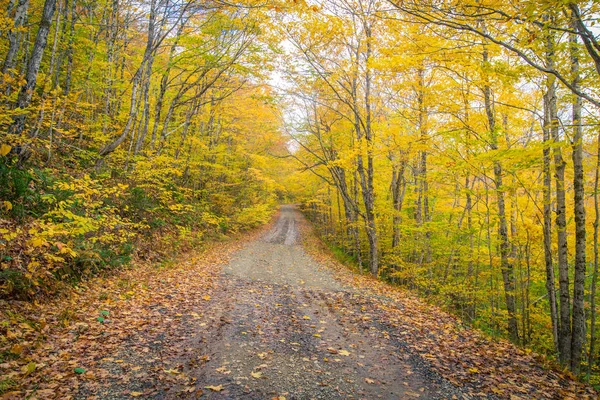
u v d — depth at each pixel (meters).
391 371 4.52
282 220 42.16
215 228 20.05
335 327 6.27
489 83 7.56
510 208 11.30
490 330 11.08
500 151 7.52
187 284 8.60
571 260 12.48
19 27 7.19
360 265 15.88
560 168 7.77
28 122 9.92
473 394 4.00
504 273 10.33
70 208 7.77
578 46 5.81
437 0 4.39
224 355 4.62
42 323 4.68
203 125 21.02
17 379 3.39
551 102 7.84
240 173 23.31
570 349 7.68
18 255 5.77
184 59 14.16
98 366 3.97
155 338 5.00
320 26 11.56
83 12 13.77
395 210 14.61
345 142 16.89
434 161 10.04
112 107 16.97
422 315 7.59
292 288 9.56
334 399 3.69
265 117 19.56
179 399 3.45
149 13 12.91
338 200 23.19
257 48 14.39
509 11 4.47
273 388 3.83
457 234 11.50
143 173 11.97
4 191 6.65
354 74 12.77
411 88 10.89
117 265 8.45
